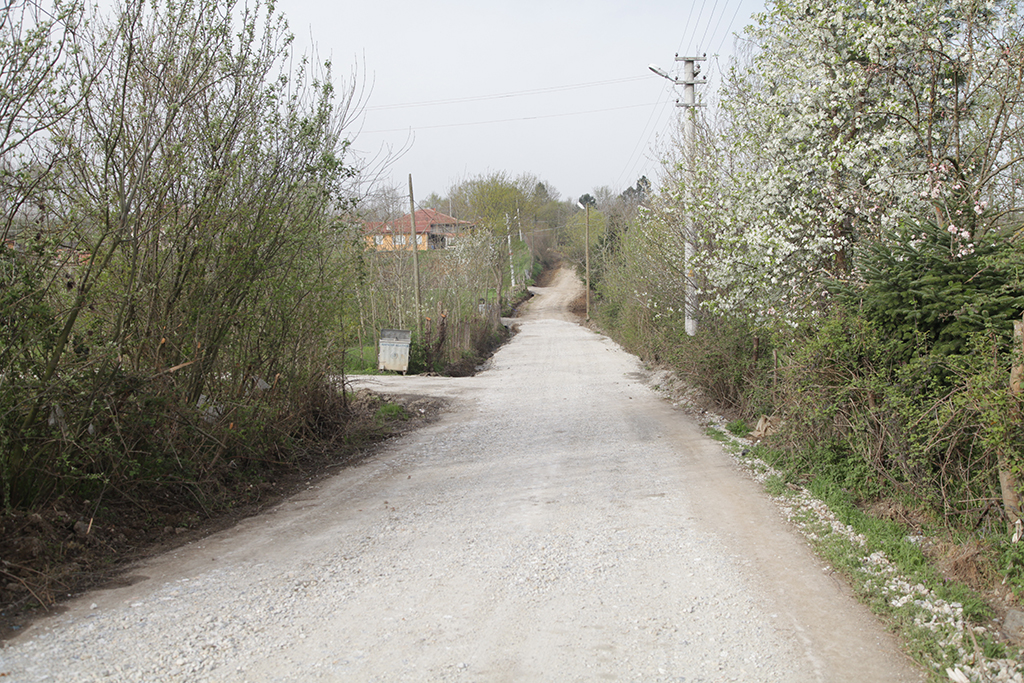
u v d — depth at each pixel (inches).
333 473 381.7
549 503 307.6
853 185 414.0
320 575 225.5
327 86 362.6
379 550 249.4
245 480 343.9
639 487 333.1
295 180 357.1
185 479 299.0
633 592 210.5
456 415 577.0
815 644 177.3
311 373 443.5
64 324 263.6
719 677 160.7
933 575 216.1
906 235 325.4
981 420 231.9
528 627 187.3
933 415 263.1
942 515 258.8
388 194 797.2
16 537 224.1
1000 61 359.6
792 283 419.5
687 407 585.6
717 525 274.1
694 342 606.2
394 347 896.9
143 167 279.0
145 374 285.0
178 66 308.8
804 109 423.2
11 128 240.2
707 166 528.1
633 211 1439.5
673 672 163.0
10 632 183.0
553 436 470.0
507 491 329.7
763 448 394.6
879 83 426.3
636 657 170.4
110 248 273.3
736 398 530.0
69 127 263.9
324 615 194.7
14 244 251.6
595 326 1788.9
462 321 1133.1
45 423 248.7
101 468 273.3
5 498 230.7
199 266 321.1
